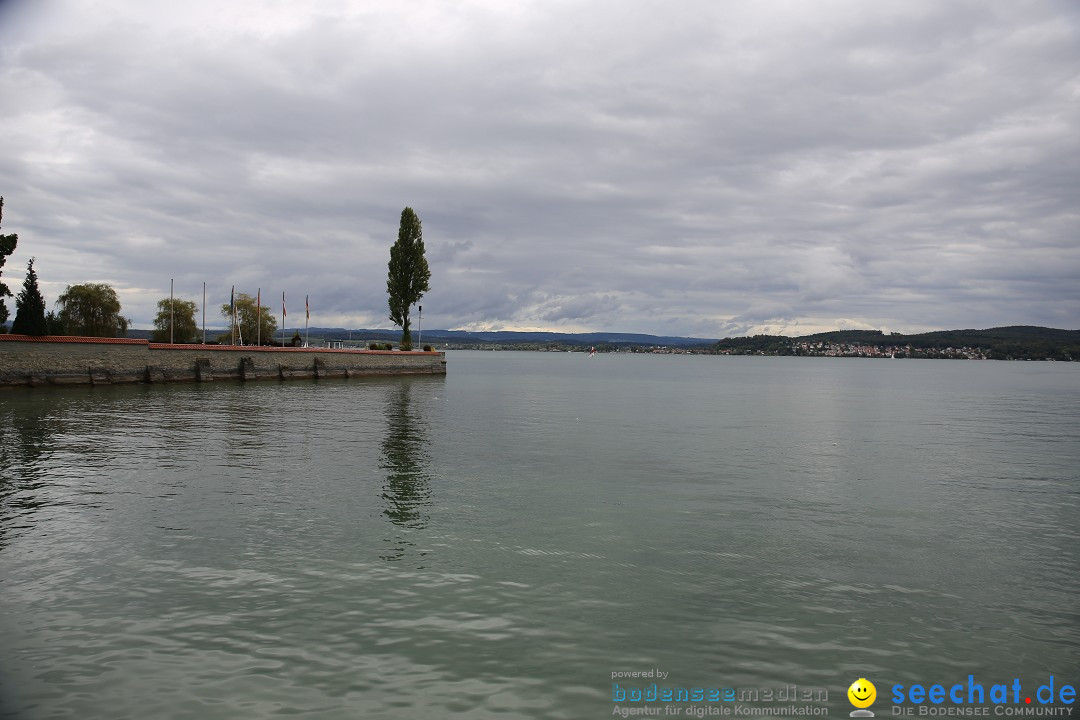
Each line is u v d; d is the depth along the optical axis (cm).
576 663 1075
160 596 1291
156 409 4494
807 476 2666
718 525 1889
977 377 15612
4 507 1900
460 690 988
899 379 14000
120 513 1859
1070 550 1712
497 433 3841
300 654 1078
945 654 1140
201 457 2752
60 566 1436
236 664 1042
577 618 1238
